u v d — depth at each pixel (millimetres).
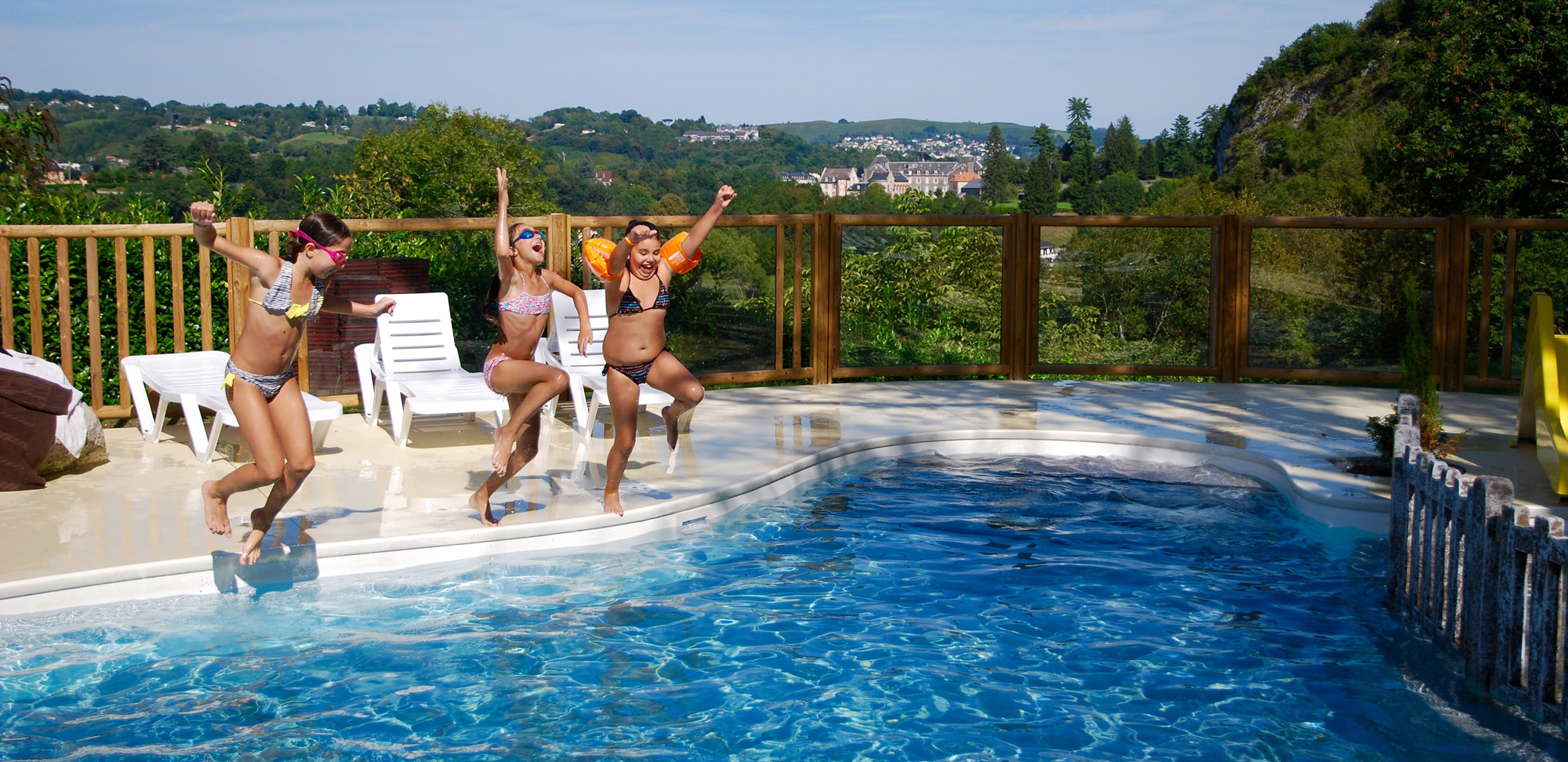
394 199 39594
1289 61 71875
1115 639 5617
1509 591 4883
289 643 5445
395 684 5039
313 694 4930
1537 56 28031
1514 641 4883
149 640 5426
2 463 7148
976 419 9883
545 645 5469
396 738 4555
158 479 7535
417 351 9234
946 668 5270
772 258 11719
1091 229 12047
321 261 5465
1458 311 11594
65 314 9055
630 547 6801
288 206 13258
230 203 12016
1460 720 4742
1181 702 4938
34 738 4492
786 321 11898
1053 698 4977
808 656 5383
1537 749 4484
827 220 11719
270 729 4602
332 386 10039
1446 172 29422
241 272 9266
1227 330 12062
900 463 9023
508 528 6504
